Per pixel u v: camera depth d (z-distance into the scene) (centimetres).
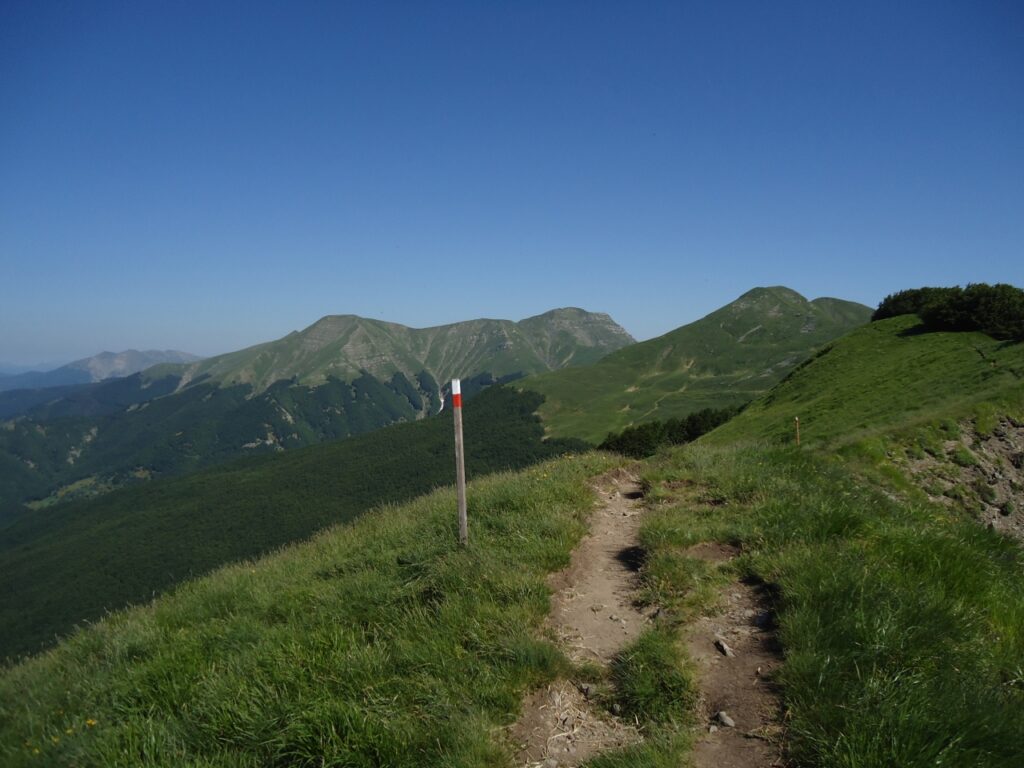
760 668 471
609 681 483
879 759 339
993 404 2058
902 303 4416
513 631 522
